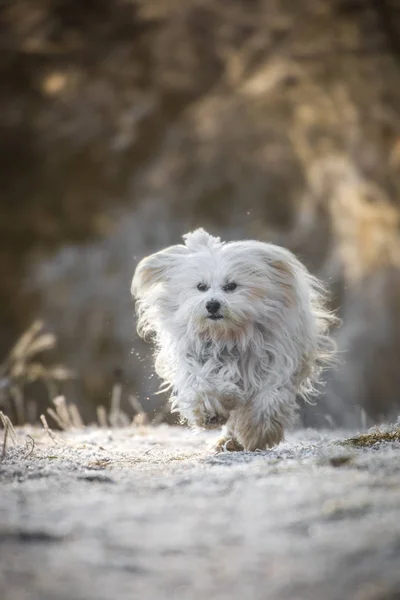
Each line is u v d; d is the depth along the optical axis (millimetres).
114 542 4125
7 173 33125
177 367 7949
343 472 5402
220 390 7492
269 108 28391
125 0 29875
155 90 31000
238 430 7707
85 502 4875
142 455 7480
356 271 23562
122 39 30766
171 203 29359
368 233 24047
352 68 26031
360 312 22906
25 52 30656
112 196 32219
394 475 5180
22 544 4125
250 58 28266
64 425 11023
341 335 22562
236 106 28859
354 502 4551
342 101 26172
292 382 7906
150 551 4000
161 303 8156
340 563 3766
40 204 32500
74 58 31031
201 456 7277
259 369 7738
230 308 7551
